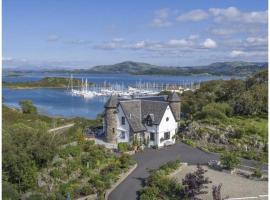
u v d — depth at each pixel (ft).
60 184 139.64
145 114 225.56
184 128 242.78
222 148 207.92
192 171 166.40
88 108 567.59
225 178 156.97
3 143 128.57
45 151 143.64
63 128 291.17
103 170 159.33
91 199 131.44
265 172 164.35
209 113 260.42
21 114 366.84
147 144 219.00
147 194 131.13
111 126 222.48
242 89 336.90
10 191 116.88
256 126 242.17
